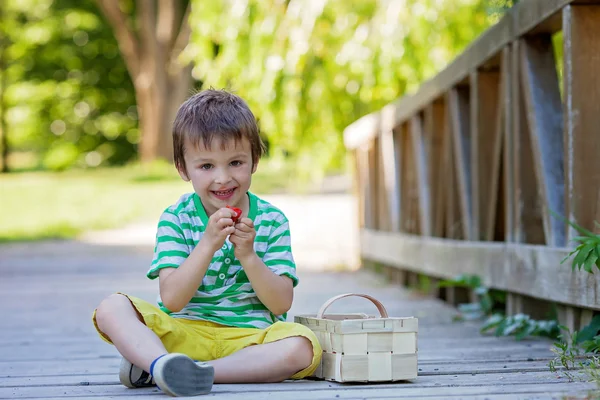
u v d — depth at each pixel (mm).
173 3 20734
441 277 5867
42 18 24484
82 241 12547
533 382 2705
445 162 5660
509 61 4270
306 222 13891
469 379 2795
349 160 10266
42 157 28922
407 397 2451
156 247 2871
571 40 3490
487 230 4879
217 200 2812
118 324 2646
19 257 10453
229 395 2502
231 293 2855
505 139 4363
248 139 2822
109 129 26562
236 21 8695
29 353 3865
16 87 25406
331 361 2740
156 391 2684
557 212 3809
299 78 8648
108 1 20562
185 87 21016
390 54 7996
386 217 7816
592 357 3137
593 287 3312
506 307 4699
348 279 7773
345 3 8328
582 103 3510
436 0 7875
